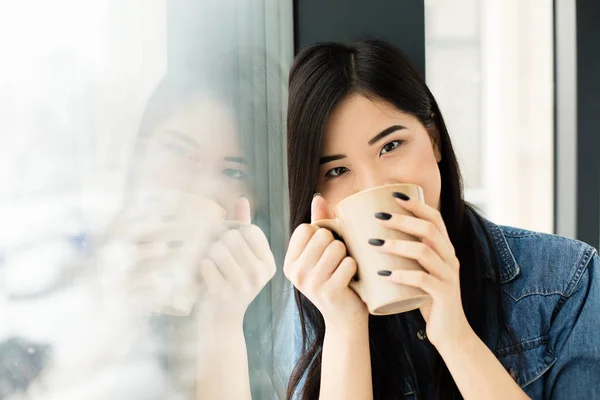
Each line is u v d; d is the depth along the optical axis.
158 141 0.73
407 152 0.67
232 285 0.75
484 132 1.86
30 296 0.65
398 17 0.81
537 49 1.75
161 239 0.72
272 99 0.80
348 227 0.56
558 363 0.77
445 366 0.78
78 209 0.68
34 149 0.65
